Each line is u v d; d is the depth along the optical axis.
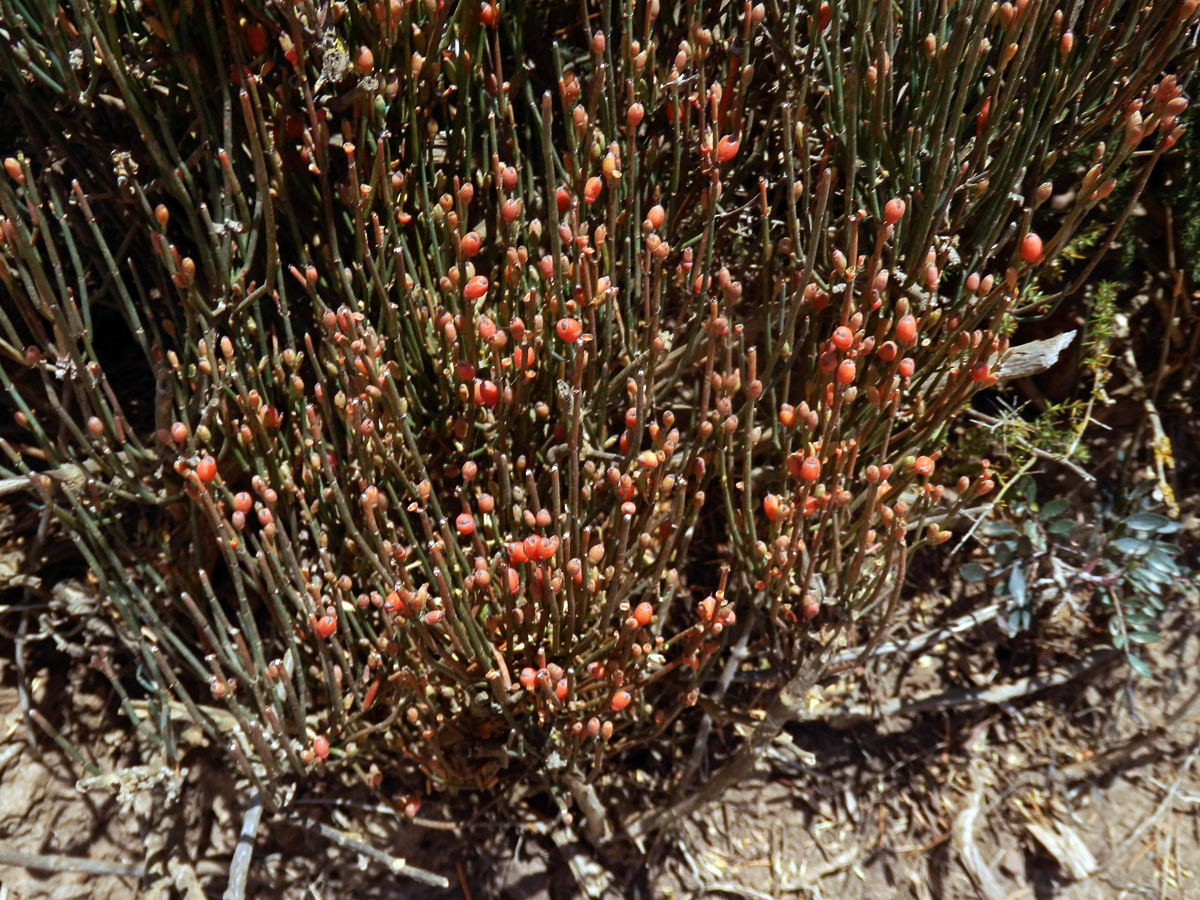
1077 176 0.41
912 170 0.32
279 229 0.35
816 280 0.32
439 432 0.36
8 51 0.30
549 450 0.35
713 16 0.36
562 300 0.30
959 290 0.33
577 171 0.31
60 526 0.40
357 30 0.32
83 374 0.31
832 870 0.42
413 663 0.33
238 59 0.29
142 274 0.39
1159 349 0.45
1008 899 0.41
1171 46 0.31
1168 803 0.43
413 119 0.33
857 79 0.30
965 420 0.44
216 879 0.39
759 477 0.38
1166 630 0.45
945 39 0.32
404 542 0.36
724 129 0.35
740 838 0.42
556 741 0.36
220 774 0.40
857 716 0.44
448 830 0.40
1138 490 0.43
